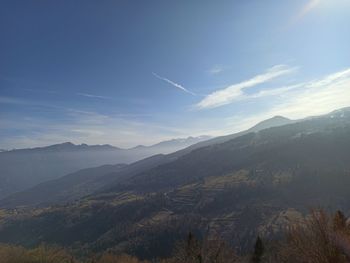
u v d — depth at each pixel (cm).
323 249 2700
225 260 6812
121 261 13412
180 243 7156
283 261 3300
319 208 3020
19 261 9612
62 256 11044
